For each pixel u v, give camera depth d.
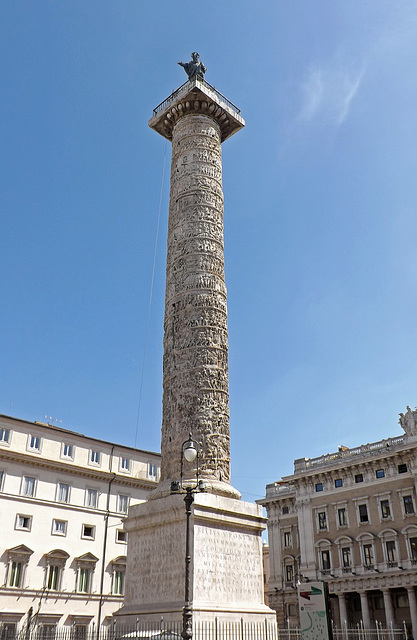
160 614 14.73
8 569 32.12
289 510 50.38
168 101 23.64
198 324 18.80
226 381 18.69
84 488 37.75
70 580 34.72
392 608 39.88
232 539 16.27
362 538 42.62
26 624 30.75
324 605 12.93
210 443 17.33
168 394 18.41
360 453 45.62
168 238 20.97
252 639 14.91
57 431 37.62
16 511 33.72
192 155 21.67
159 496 16.81
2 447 34.44
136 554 16.66
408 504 41.16
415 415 42.88
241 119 23.95
